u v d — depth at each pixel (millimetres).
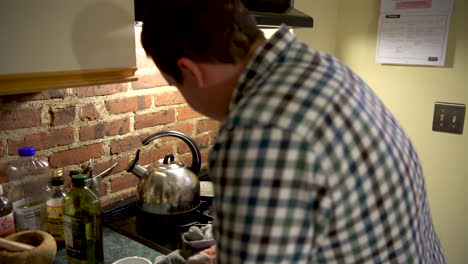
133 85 1399
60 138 1233
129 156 1442
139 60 1395
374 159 526
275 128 479
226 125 522
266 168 472
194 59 584
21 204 1146
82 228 958
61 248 1095
